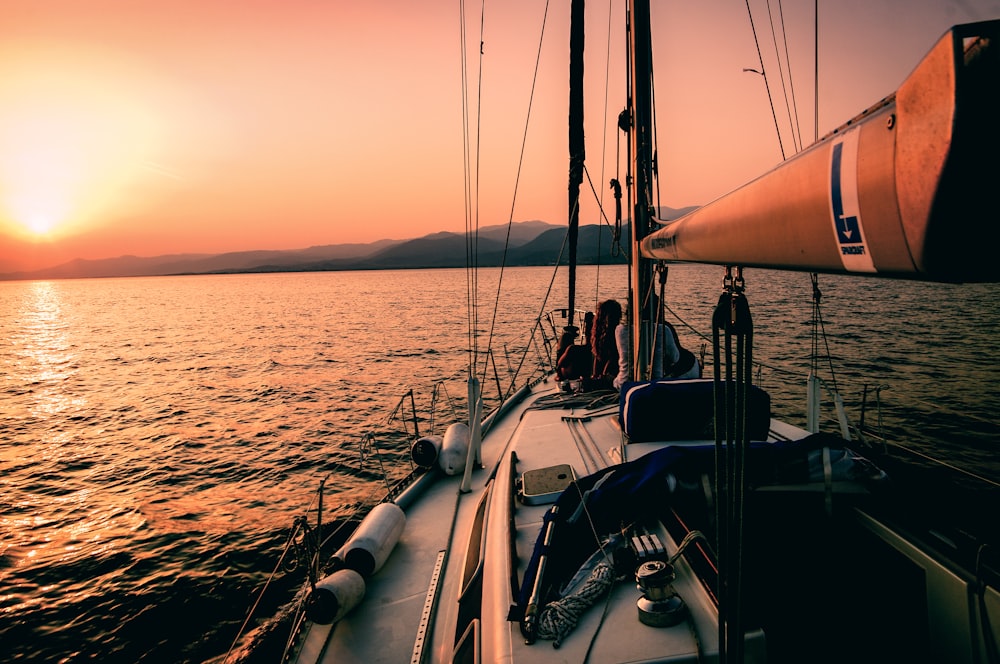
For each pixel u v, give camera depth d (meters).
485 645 2.36
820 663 2.37
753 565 2.59
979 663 2.13
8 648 7.06
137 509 11.45
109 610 7.75
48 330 66.31
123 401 23.64
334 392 22.28
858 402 13.85
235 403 21.61
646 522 2.82
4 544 10.05
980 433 11.55
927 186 0.60
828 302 42.50
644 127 4.40
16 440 18.09
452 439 4.84
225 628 7.02
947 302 41.84
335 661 2.78
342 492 11.11
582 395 5.50
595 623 2.28
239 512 10.80
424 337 39.50
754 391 3.60
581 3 6.41
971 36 0.54
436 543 3.78
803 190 0.96
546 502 3.37
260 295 142.88
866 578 2.55
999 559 2.23
